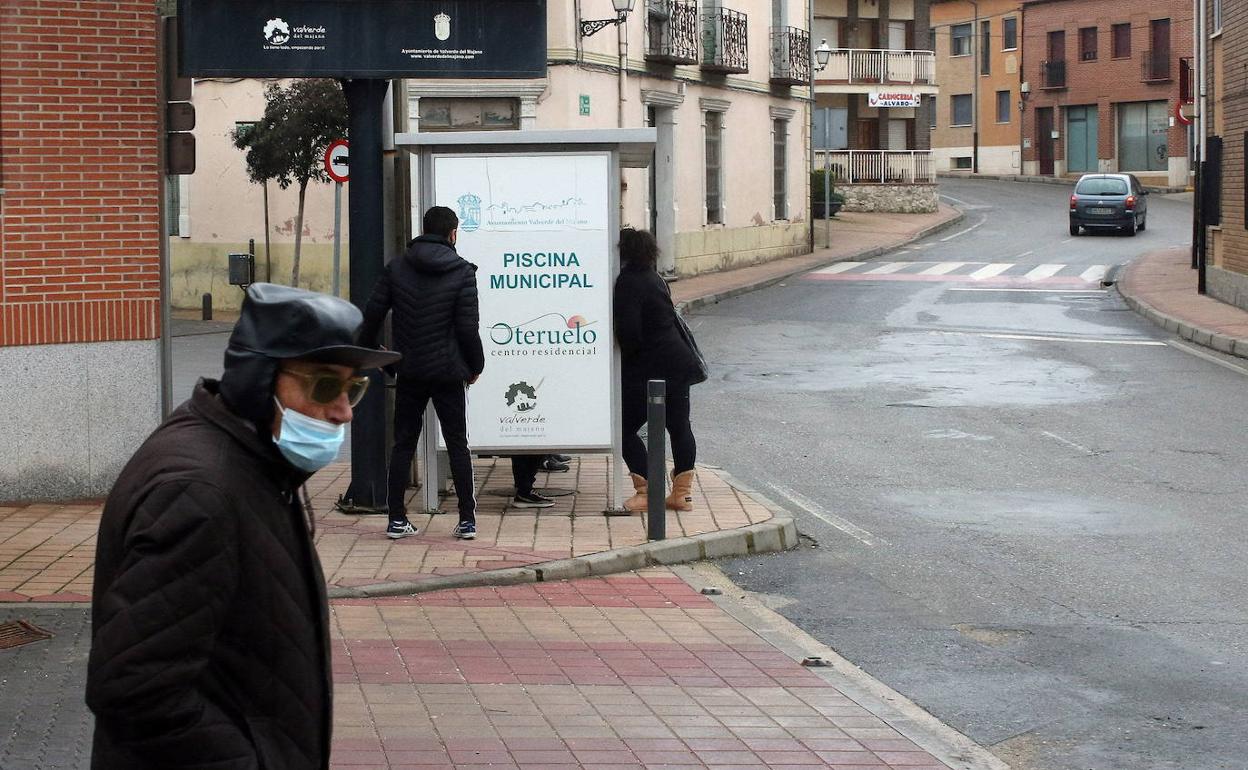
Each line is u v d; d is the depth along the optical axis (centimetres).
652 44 2967
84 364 1002
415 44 951
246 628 278
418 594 787
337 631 711
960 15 7012
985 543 945
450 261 873
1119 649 710
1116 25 6284
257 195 2697
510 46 955
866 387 1662
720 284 2958
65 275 990
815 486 1135
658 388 890
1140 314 2417
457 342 877
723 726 586
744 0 3462
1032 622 761
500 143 950
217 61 948
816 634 741
